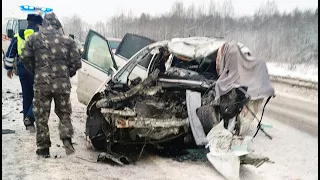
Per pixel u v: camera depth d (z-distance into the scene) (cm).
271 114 917
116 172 443
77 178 412
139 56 586
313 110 998
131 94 501
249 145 455
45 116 468
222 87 512
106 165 466
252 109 583
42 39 462
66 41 475
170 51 575
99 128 505
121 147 540
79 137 589
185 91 538
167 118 495
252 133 672
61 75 466
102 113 489
